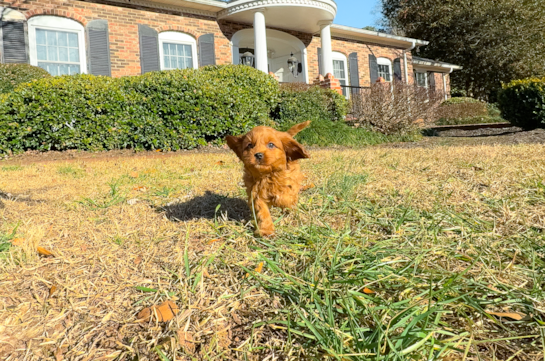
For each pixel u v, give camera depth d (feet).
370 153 15.72
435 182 8.68
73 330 3.79
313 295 3.90
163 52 31.04
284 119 26.99
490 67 63.67
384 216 6.57
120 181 10.96
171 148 21.25
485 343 3.33
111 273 4.90
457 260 4.82
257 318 3.86
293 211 6.72
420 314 3.34
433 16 65.62
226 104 22.41
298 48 39.11
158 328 3.74
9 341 3.63
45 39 26.25
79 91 19.39
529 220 6.02
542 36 62.18
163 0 29.63
